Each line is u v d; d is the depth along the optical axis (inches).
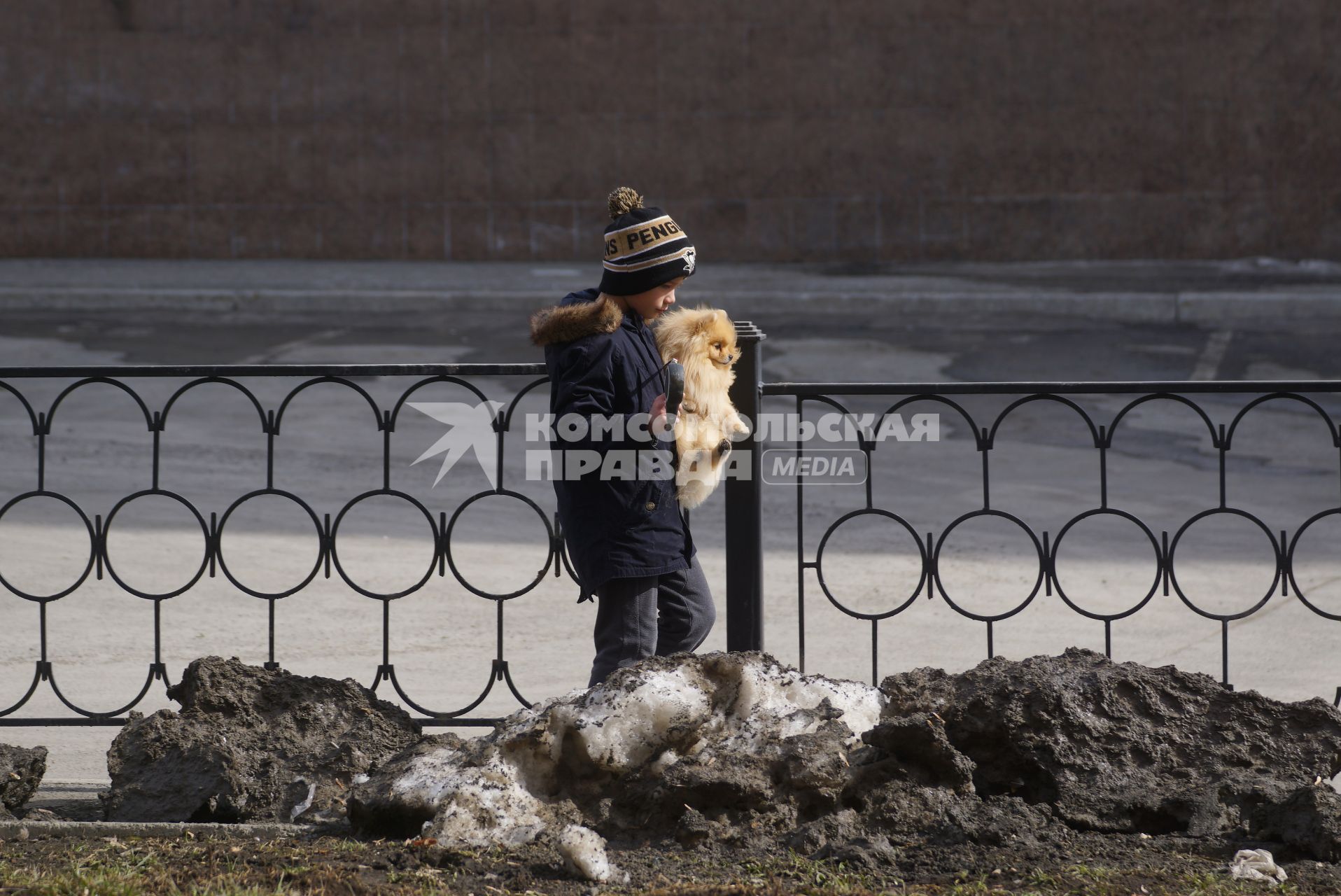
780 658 571.8
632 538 397.4
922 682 400.2
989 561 706.8
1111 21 1898.4
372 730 419.5
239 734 410.9
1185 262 1940.2
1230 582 671.8
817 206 1984.5
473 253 2031.3
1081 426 1056.8
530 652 578.2
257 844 355.6
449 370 470.0
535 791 360.2
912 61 1936.5
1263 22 1875.0
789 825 350.9
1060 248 1962.4
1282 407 1119.0
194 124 2016.5
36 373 466.6
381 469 912.9
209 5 1988.2
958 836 345.1
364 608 633.6
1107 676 387.9
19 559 692.7
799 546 474.3
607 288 405.4
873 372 1326.3
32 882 315.9
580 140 1993.1
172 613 619.2
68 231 2042.3
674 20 1955.0
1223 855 337.7
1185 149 1918.1
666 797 350.6
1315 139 1897.1
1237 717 383.6
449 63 1987.0
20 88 2006.6
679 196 2000.5
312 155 2017.7
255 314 1690.5
